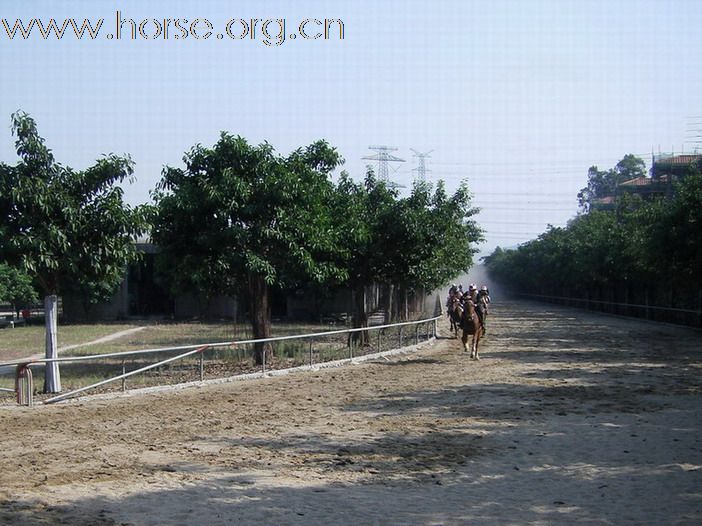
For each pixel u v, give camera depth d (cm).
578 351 2953
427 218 2962
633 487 1000
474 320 2695
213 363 2394
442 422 1455
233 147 2270
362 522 842
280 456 1168
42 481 1003
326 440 1290
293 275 2420
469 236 5484
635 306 5288
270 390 1905
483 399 1745
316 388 1942
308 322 5091
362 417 1512
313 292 4319
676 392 1841
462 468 1102
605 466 1116
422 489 987
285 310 5659
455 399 1747
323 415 1536
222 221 2239
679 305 4488
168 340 3522
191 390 1903
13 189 1678
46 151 1766
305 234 2317
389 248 2956
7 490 953
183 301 5597
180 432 1355
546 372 2256
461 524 841
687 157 6950
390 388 1938
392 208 2920
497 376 2169
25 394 1638
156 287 5853
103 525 813
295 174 2305
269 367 2298
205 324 4906
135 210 1841
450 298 3888
